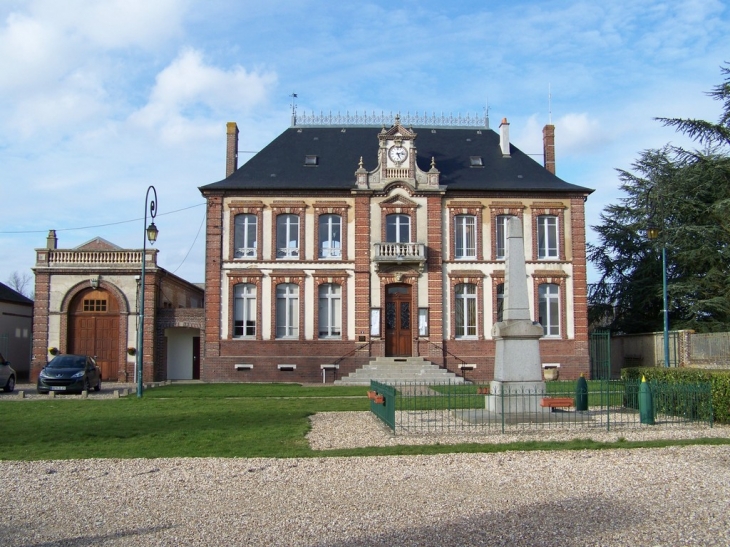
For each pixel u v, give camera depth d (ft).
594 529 27.78
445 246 127.13
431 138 140.67
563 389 88.02
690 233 129.49
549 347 126.00
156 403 78.33
